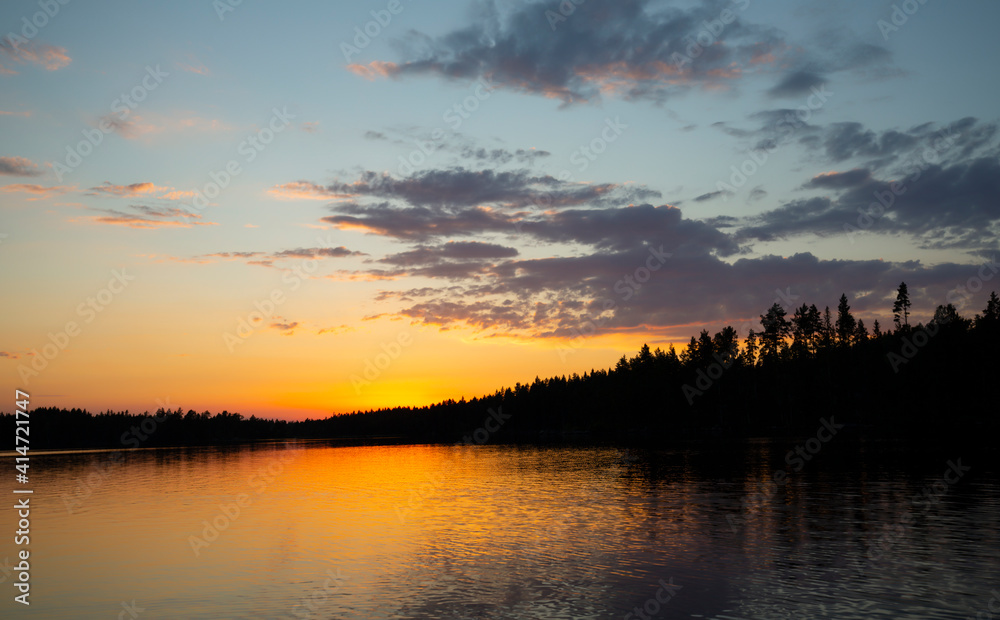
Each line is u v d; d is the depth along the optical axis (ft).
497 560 86.12
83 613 66.33
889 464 201.05
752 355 457.68
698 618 60.54
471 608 65.21
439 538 102.89
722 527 105.19
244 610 66.18
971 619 59.21
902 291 398.21
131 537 108.47
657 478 187.83
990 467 183.62
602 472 214.48
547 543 96.68
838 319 428.15
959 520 106.63
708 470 205.26
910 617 59.88
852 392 394.32
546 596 68.80
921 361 346.54
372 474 240.12
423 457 362.33
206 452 501.97
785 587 69.82
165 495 174.70
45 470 283.79
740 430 443.73
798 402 417.49
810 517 112.37
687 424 477.77
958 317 349.41
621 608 64.08
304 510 139.33
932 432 336.70
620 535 101.19
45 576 81.61
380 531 110.73
